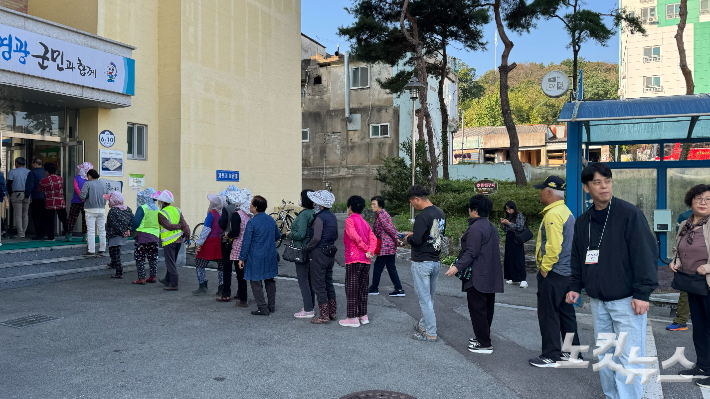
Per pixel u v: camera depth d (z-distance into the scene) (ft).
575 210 24.76
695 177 31.60
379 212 25.85
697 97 22.67
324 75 94.27
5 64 25.84
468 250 16.40
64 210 32.14
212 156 41.88
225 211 23.81
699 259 14.42
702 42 128.77
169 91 39.11
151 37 38.91
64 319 20.07
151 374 14.23
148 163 38.60
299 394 12.96
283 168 51.03
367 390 13.30
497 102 208.54
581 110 23.32
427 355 16.43
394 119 89.86
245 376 14.19
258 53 47.52
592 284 12.12
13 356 15.55
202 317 21.02
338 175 92.63
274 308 22.33
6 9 26.04
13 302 22.72
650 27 134.31
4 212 32.53
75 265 29.27
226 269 24.04
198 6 40.45
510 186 51.65
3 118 30.83
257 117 47.34
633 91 136.56
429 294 18.03
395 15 59.36
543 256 15.57
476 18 56.08
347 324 19.95
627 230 11.72
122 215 29.04
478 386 13.75
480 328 16.63
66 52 29.25
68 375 14.03
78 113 34.83
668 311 23.17
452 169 87.25
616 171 33.35
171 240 26.27
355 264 19.89
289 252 20.97
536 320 21.56
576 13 54.24
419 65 54.44
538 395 13.20
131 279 29.30
